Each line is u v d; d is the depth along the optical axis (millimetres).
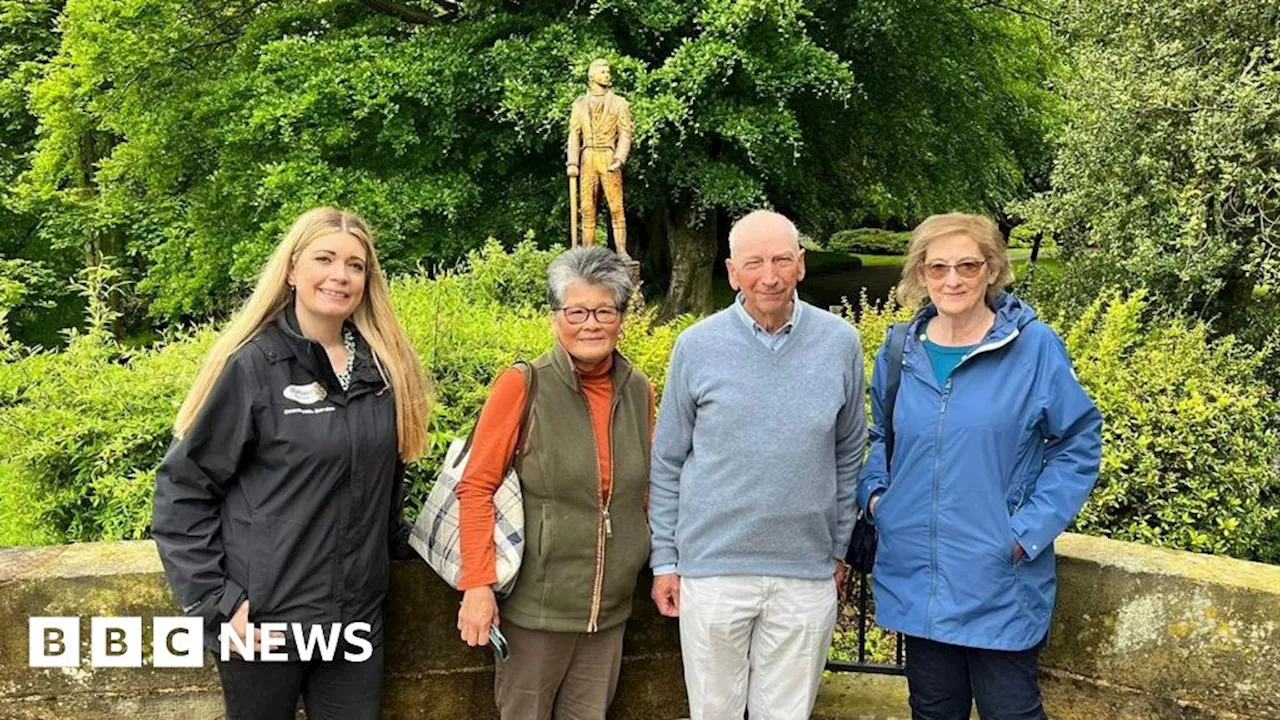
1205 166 5395
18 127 17719
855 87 13180
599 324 2154
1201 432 3406
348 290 2051
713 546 2219
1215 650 2414
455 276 7492
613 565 2260
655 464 2330
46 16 17297
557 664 2270
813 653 2268
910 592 2227
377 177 13016
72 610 2467
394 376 2137
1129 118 5844
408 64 12555
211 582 1947
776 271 2123
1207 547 3342
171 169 14984
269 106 12305
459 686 2691
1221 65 5734
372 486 2092
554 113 11094
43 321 17531
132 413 3391
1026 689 2172
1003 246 2184
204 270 14141
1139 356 3865
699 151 12602
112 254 17828
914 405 2229
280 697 2064
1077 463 2094
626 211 13977
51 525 3383
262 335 2012
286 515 1992
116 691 2510
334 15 14586
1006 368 2141
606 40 12000
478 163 13453
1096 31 6766
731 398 2180
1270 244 5270
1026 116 16141
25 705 2484
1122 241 5996
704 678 2271
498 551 2170
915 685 2324
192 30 14234
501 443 2176
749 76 11609
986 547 2121
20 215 17766
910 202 15594
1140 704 2521
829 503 2236
